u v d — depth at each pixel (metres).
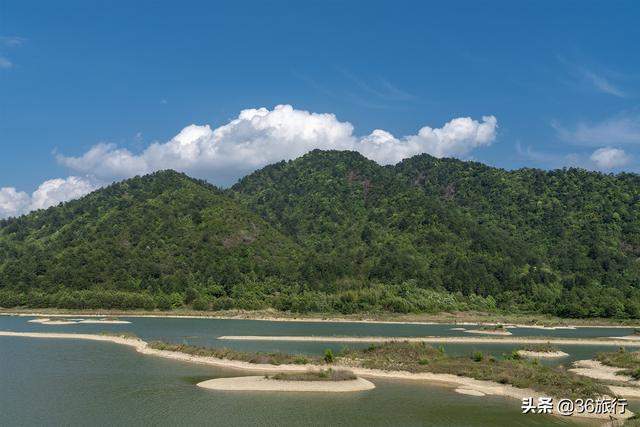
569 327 187.62
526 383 74.75
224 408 61.22
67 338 123.94
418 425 56.69
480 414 61.19
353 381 75.00
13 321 167.50
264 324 169.88
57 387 70.56
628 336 159.50
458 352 110.88
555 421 59.28
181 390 69.31
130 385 72.06
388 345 98.50
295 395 67.62
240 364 87.69
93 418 56.91
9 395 66.00
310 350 107.06
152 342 109.38
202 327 155.62
